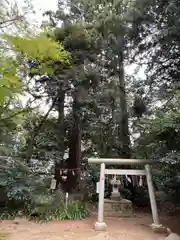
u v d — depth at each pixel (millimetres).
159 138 4301
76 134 7531
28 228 4152
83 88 6367
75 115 7023
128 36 7152
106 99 6789
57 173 7277
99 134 7273
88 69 6191
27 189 5227
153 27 6805
